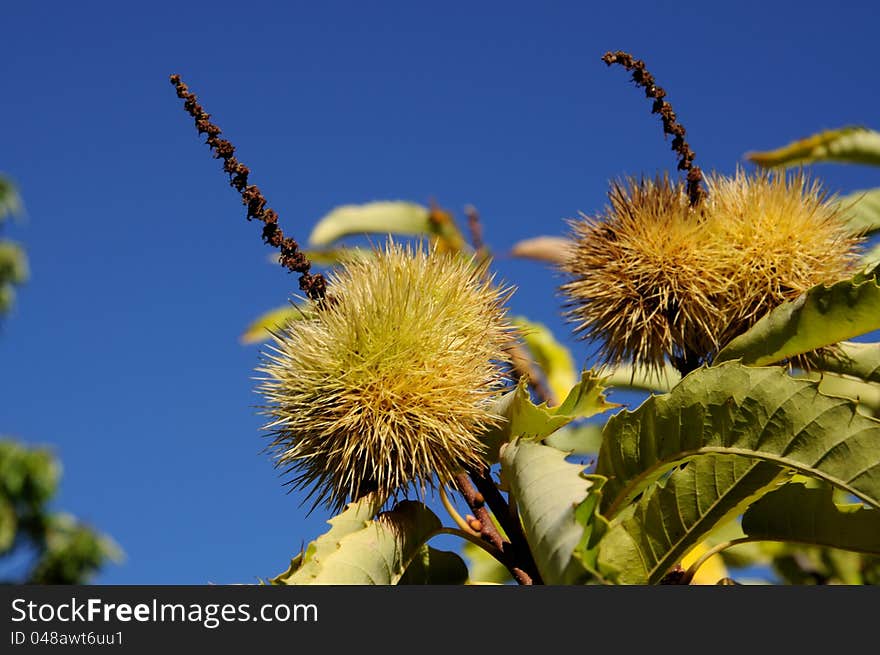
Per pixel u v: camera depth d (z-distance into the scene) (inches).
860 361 26.8
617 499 25.2
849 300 25.6
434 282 26.4
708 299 27.0
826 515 25.2
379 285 26.2
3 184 133.8
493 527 25.8
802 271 26.8
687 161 27.5
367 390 25.8
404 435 25.6
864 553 25.2
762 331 26.2
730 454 24.5
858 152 32.3
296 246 26.5
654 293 27.3
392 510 25.4
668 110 27.5
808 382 24.1
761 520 25.6
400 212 36.4
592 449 33.7
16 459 114.8
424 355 25.9
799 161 32.6
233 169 26.4
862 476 23.8
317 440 26.1
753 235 26.9
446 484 25.7
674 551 25.1
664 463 24.9
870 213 29.5
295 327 26.7
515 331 27.2
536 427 25.2
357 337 25.9
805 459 24.1
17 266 133.0
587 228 28.2
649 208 27.6
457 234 35.1
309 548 24.7
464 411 25.6
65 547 115.3
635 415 25.0
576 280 28.3
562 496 23.0
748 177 27.6
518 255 33.4
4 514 113.4
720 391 24.5
